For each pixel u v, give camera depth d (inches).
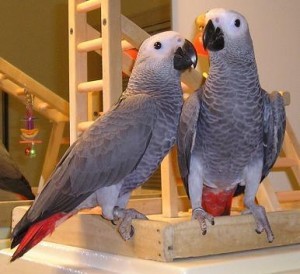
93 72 62.8
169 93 42.2
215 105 41.1
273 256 37.6
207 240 36.8
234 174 43.5
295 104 80.1
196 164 43.1
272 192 56.9
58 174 39.3
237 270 35.6
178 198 58.1
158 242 35.4
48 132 73.1
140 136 39.6
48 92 71.8
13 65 73.0
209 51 41.6
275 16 79.2
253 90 41.3
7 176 65.8
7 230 60.3
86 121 51.6
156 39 42.9
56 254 43.5
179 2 72.3
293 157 63.2
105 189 39.8
